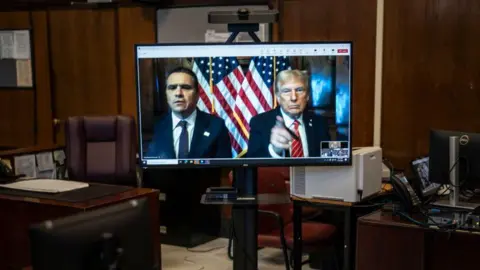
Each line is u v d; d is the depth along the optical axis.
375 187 3.40
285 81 2.53
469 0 3.91
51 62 5.50
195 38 4.87
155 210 3.25
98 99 5.36
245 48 2.50
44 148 4.18
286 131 2.55
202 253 4.52
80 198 3.07
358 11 4.27
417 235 2.80
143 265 1.54
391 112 4.25
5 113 5.78
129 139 3.98
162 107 2.50
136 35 5.10
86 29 5.30
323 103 2.56
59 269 1.31
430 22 4.05
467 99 3.99
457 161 3.11
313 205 3.38
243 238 2.60
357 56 4.32
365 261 2.95
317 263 4.07
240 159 2.55
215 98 2.51
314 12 4.42
